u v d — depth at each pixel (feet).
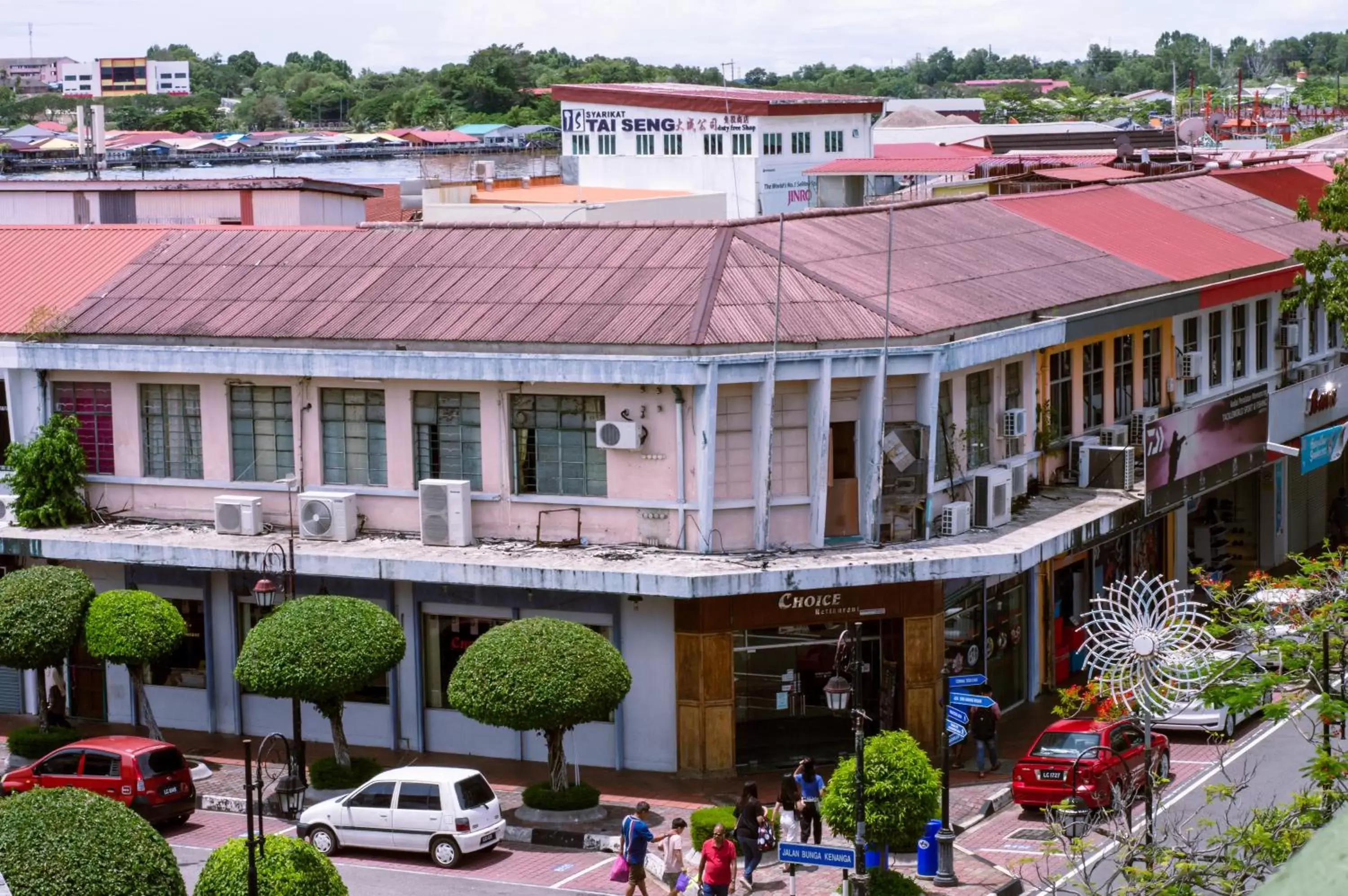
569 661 109.50
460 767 126.62
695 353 120.47
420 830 106.63
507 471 127.85
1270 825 73.82
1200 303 163.94
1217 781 116.98
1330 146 323.16
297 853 85.97
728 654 120.57
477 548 127.24
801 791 107.45
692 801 116.98
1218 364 176.76
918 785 92.73
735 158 336.08
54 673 141.69
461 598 126.82
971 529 130.72
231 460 137.18
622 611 122.52
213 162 462.19
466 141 540.11
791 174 339.98
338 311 135.95
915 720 122.42
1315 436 169.68
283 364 131.23
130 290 146.51
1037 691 140.26
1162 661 85.20
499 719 109.29
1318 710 82.02
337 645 114.83
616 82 646.74
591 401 124.98
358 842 108.58
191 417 138.21
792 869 98.07
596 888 102.01
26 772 115.03
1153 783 92.32
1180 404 167.22
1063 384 148.66
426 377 126.41
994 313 136.15
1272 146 355.77
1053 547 127.75
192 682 137.18
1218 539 177.06
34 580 126.00
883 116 461.78
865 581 119.03
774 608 119.65
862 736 88.07
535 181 293.84
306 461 134.41
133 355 135.95
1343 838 12.91
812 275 130.93
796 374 120.67
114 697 140.15
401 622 129.39
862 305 127.75
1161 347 164.55
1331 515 193.47
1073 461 147.23
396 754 130.11
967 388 132.77
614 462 124.88
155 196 186.39
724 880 95.20
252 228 155.22
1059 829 86.43
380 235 148.87
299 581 131.64
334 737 120.57
